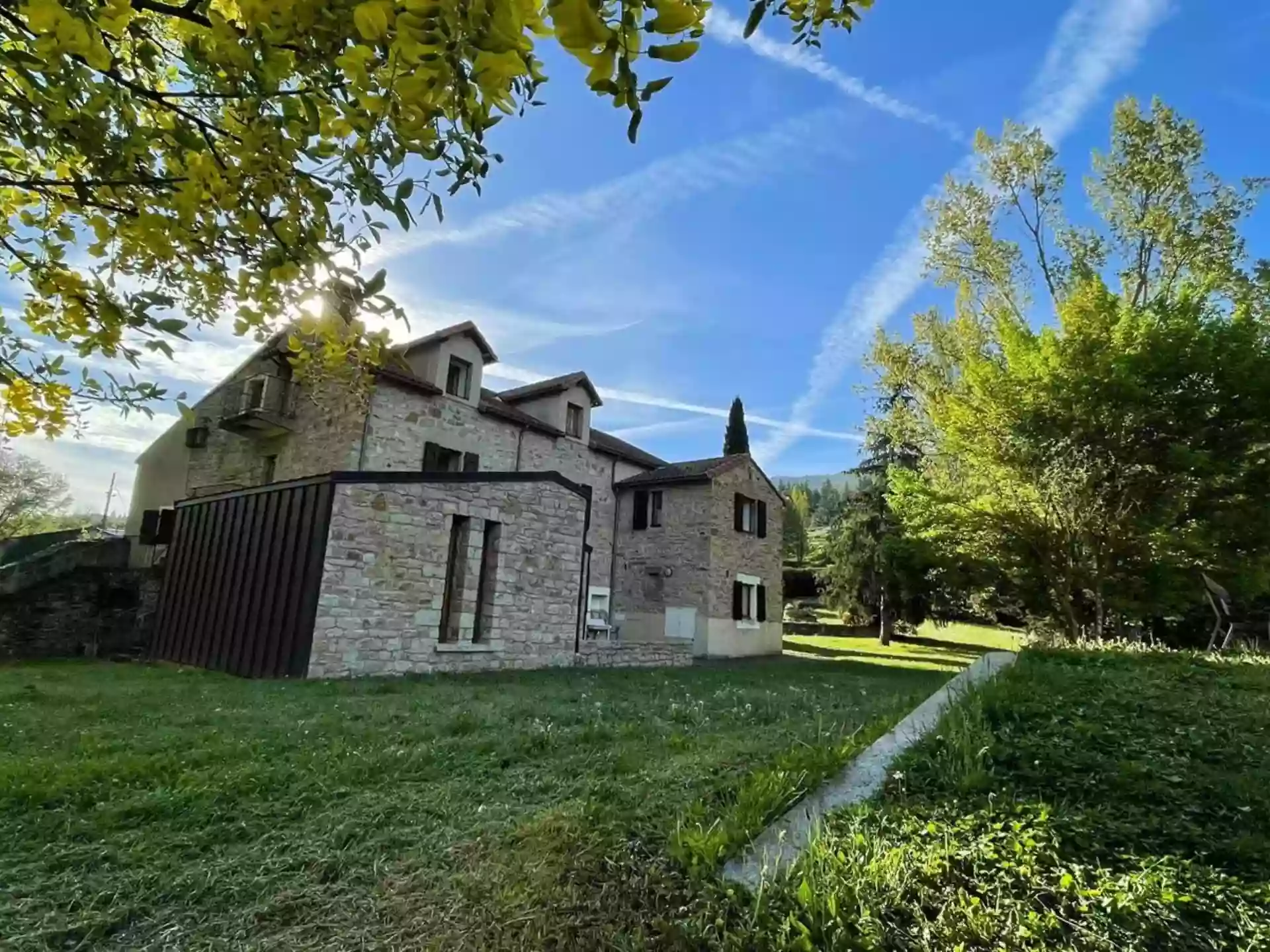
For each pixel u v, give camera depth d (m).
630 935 2.10
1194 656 6.71
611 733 5.05
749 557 20.84
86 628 13.61
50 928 2.09
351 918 2.21
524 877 2.44
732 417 35.59
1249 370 10.75
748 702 7.22
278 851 2.70
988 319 17.92
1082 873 2.39
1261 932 2.10
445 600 10.60
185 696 6.38
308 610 8.88
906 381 19.12
